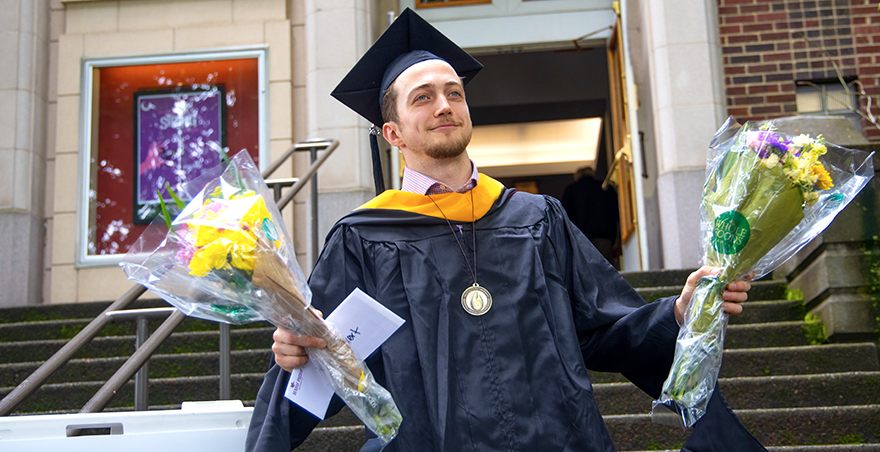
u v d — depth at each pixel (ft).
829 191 6.28
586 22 23.20
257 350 13.93
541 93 32.14
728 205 6.17
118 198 21.77
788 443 11.12
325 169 20.43
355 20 21.26
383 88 7.38
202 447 6.29
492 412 5.88
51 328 16.11
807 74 21.08
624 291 6.91
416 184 6.98
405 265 6.52
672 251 19.58
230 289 5.62
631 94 20.95
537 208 6.98
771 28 21.30
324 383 6.10
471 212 6.76
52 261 21.17
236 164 6.24
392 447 6.02
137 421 6.26
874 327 13.07
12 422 6.13
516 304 6.31
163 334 9.02
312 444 10.94
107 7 22.47
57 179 21.57
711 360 6.09
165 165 21.89
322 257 6.68
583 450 5.84
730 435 6.20
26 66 21.50
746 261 6.15
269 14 22.33
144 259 5.71
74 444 6.14
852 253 13.46
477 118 33.14
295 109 21.93
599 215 26.84
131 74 22.39
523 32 23.26
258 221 5.69
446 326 6.19
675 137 19.97
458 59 7.91
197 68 22.31
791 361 12.82
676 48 20.40
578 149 37.06
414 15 7.43
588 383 6.12
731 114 20.90
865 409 11.18
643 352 6.53
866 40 21.17
